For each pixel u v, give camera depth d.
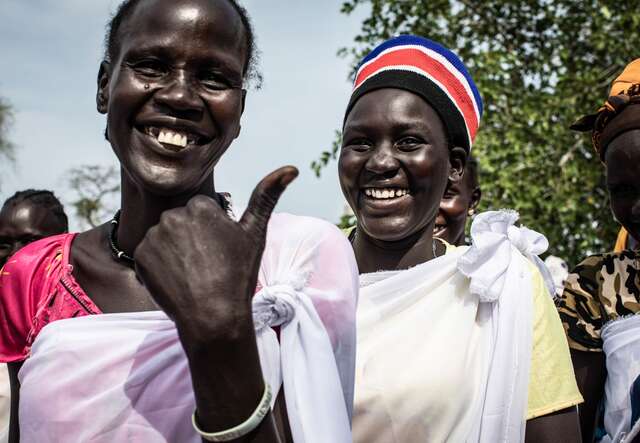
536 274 2.79
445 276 2.77
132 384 1.90
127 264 2.15
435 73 2.94
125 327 1.98
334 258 2.01
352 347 1.95
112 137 2.04
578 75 9.81
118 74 2.00
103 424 1.88
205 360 1.54
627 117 2.92
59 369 1.94
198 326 1.52
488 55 9.66
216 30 1.98
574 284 3.07
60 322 2.01
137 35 1.98
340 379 1.91
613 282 3.02
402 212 2.87
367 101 2.93
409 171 2.85
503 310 2.66
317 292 1.95
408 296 2.72
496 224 2.82
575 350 3.01
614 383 2.82
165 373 1.91
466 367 2.63
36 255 2.21
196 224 1.57
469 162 4.38
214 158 2.03
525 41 10.57
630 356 2.80
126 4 2.07
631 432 2.65
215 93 2.00
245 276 1.57
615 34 10.10
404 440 2.55
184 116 1.97
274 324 1.92
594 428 3.01
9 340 2.21
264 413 1.59
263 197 1.60
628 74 3.08
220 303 1.53
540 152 9.46
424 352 2.64
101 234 2.22
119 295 2.12
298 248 2.01
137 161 1.99
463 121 3.00
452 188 4.15
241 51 2.05
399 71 2.92
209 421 1.58
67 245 2.22
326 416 1.81
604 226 9.59
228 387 1.56
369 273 2.88
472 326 2.70
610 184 2.97
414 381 2.57
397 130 2.86
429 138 2.87
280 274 1.97
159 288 1.56
